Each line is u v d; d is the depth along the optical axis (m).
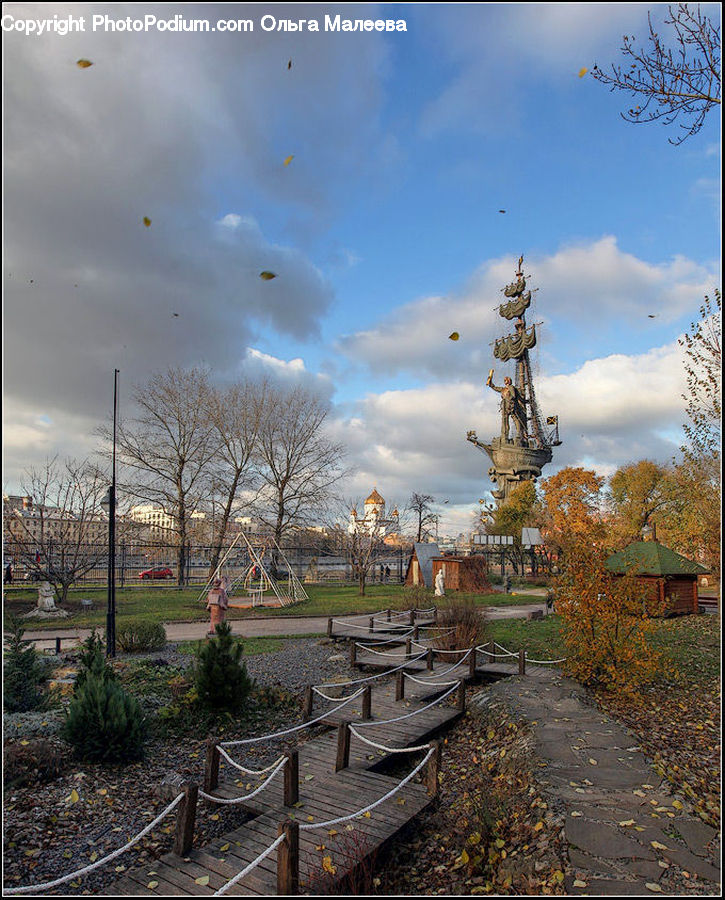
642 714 9.65
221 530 37.50
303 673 14.27
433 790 7.14
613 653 10.91
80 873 4.86
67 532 30.52
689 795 6.55
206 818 7.13
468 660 13.18
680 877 5.00
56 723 9.18
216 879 5.42
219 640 10.68
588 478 45.75
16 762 7.67
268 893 5.17
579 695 10.57
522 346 69.00
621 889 4.85
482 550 49.47
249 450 38.09
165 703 10.85
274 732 10.12
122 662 13.62
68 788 7.55
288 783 6.86
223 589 20.55
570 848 5.46
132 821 7.03
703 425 17.50
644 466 50.88
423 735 9.47
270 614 25.27
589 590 10.98
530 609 25.92
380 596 32.69
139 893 5.20
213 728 10.01
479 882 5.52
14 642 10.08
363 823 6.39
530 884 5.12
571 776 7.00
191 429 38.12
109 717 8.41
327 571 51.97
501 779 7.58
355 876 5.58
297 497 39.84
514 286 71.25
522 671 12.46
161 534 47.09
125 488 36.31
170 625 22.06
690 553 22.47
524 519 47.59
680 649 14.64
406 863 6.15
